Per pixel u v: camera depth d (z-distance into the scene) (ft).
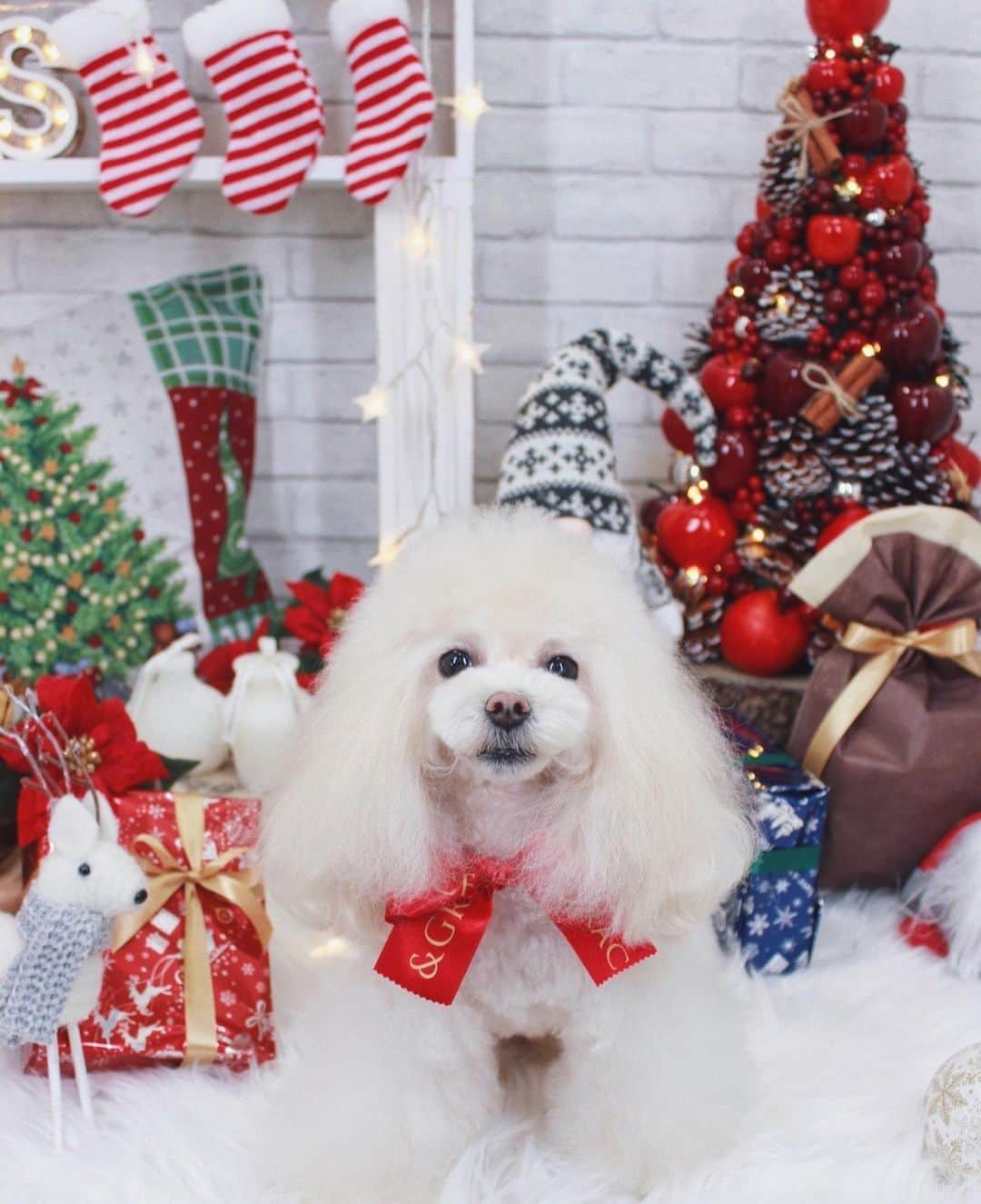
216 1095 3.12
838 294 4.36
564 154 5.26
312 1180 2.72
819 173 4.39
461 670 2.58
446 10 4.88
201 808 3.36
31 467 4.56
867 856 4.03
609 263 5.39
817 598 3.98
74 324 4.64
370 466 5.50
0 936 2.83
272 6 4.12
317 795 2.62
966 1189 2.72
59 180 4.33
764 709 4.53
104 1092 3.16
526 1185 2.80
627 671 2.56
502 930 2.79
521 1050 3.30
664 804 2.53
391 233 4.41
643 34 5.14
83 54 4.16
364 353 5.35
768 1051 3.28
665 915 2.67
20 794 3.32
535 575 2.60
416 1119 2.80
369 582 5.62
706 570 4.65
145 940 3.31
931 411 4.39
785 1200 2.72
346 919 2.81
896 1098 3.08
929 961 3.82
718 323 4.63
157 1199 2.73
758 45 5.18
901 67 5.23
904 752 3.89
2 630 4.58
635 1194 2.83
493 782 2.63
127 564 4.67
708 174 5.31
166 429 4.68
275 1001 3.50
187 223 5.13
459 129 4.34
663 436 5.56
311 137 4.25
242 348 4.86
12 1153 2.88
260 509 5.49
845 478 4.52
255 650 4.46
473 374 5.14
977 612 3.95
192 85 4.95
